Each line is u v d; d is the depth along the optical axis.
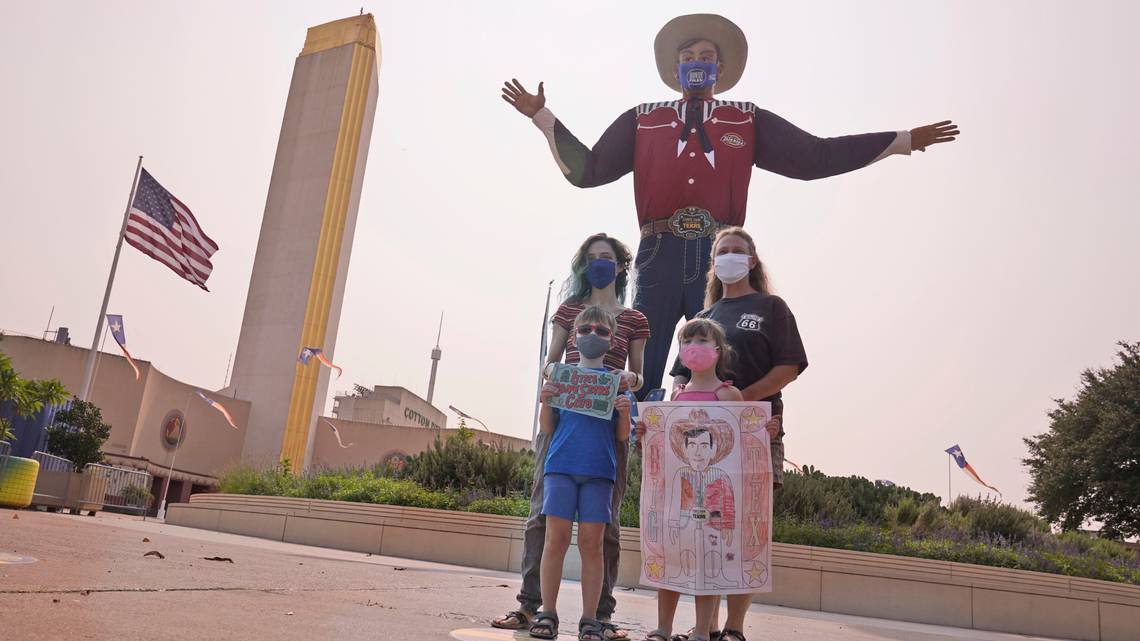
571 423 3.75
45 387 13.58
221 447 42.31
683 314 11.44
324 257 45.75
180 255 23.92
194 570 4.53
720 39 12.95
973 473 21.08
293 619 2.91
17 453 22.31
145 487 27.47
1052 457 33.72
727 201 11.60
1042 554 11.73
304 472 16.62
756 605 10.02
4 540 4.89
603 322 3.87
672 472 3.50
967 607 10.21
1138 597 10.57
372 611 3.54
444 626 3.33
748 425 3.48
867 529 11.45
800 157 11.77
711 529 3.36
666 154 11.79
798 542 10.98
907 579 10.26
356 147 48.47
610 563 4.04
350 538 12.40
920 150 11.55
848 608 10.18
